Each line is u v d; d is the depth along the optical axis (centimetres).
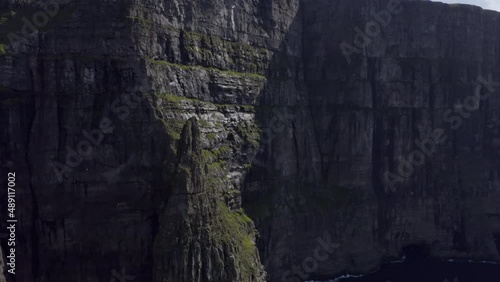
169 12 9281
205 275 8200
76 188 8400
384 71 12438
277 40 11500
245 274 8581
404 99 12612
